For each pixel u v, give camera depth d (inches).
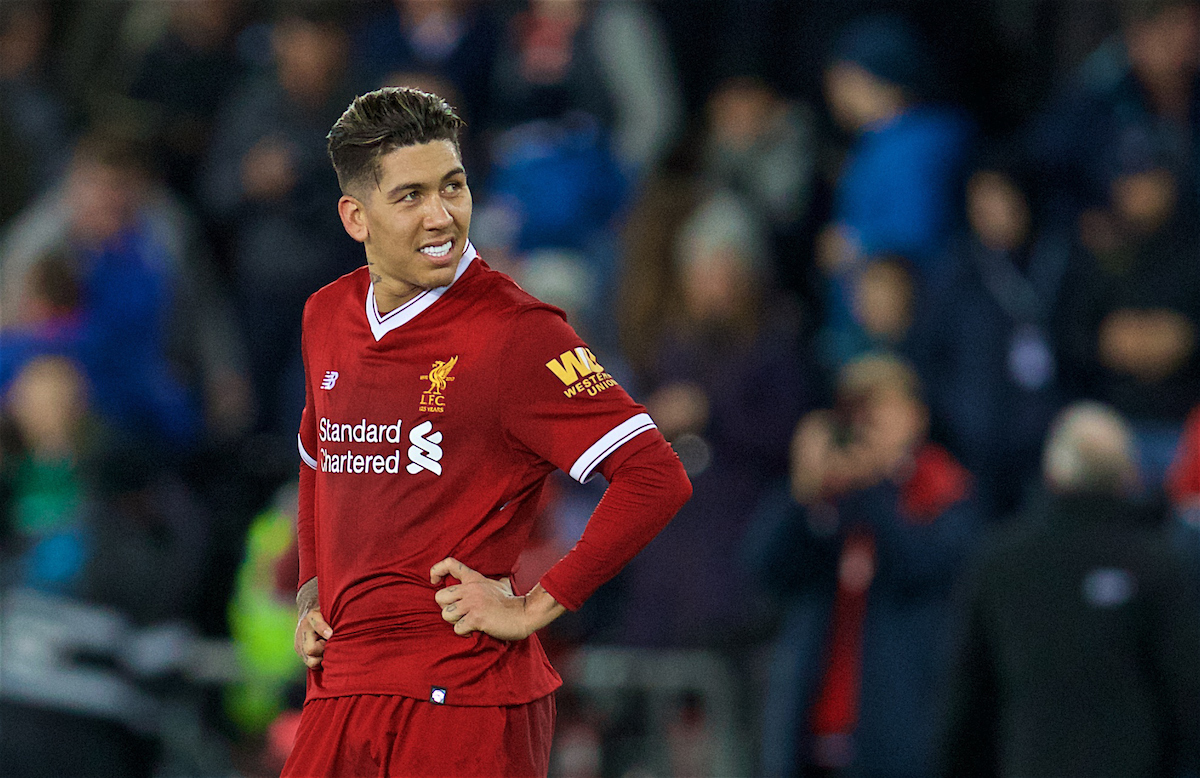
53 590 903.1
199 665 983.6
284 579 991.6
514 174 1279.5
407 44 1374.3
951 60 1405.0
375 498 490.9
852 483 949.2
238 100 1389.0
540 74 1354.6
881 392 955.3
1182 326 1147.3
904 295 1131.9
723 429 1079.6
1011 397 1108.5
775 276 1328.7
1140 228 1175.0
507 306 488.1
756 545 970.1
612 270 1259.8
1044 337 1171.9
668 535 1055.6
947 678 865.5
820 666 947.3
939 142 1229.7
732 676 1031.6
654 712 1012.5
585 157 1286.9
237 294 1311.5
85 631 868.6
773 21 1429.6
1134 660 815.1
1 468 953.5
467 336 486.6
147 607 909.2
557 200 1262.3
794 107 1387.8
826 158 1375.5
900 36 1296.8
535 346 484.1
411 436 486.9
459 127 489.7
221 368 1289.4
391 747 487.8
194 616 1071.0
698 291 1120.8
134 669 871.7
